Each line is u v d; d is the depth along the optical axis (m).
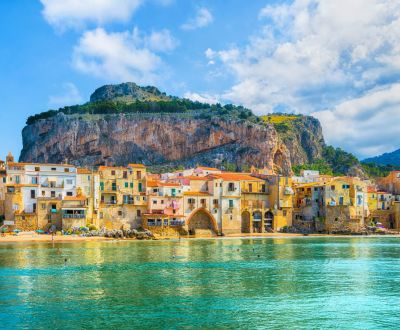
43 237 152.12
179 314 57.84
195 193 188.00
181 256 110.00
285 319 56.31
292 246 140.00
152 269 89.44
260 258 107.94
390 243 152.75
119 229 172.62
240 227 194.00
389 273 86.81
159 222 178.25
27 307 60.56
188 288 71.94
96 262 97.94
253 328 53.09
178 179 194.50
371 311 59.78
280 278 80.88
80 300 64.12
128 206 178.25
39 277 80.00
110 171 180.12
